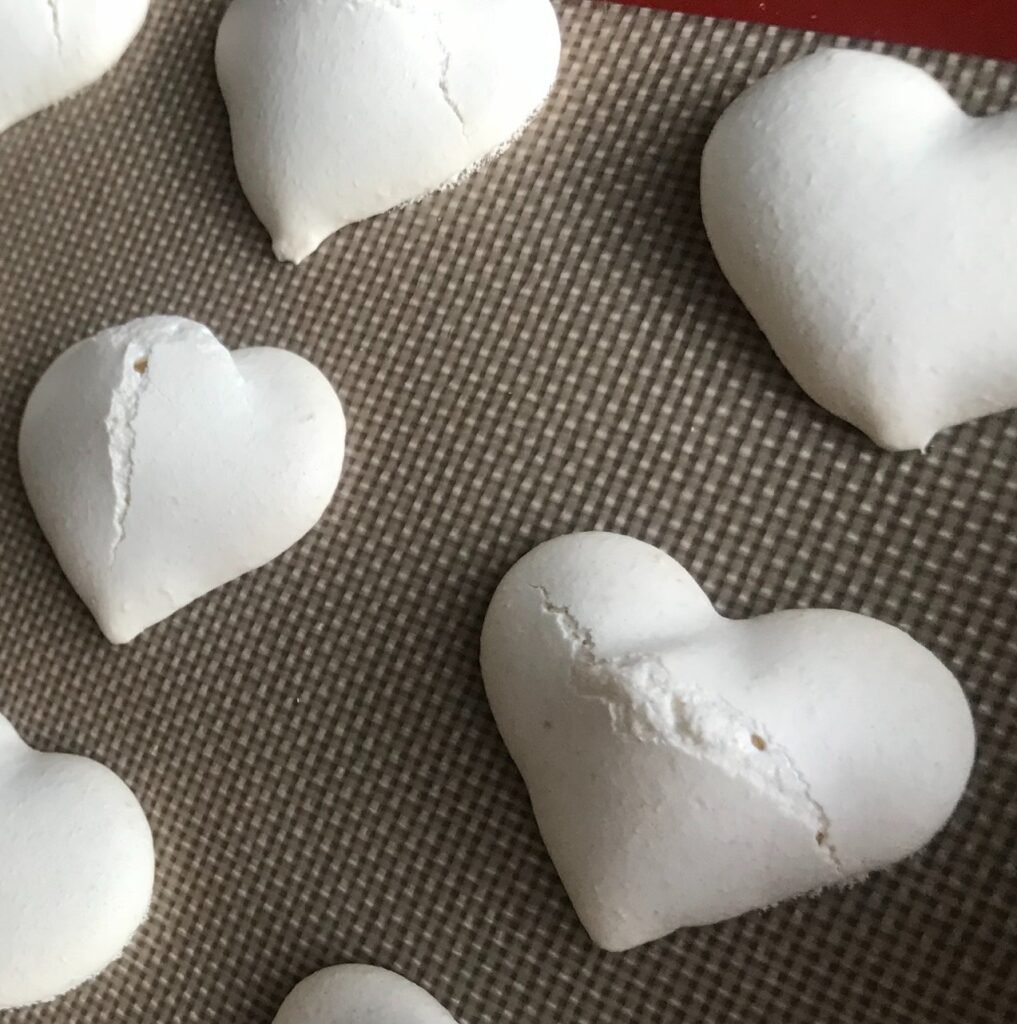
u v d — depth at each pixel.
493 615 0.10
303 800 0.11
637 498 0.11
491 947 0.11
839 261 0.10
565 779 0.10
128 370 0.11
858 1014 0.09
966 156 0.09
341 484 0.11
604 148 0.11
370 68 0.11
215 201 0.12
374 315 0.12
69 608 0.12
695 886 0.09
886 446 0.10
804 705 0.09
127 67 0.13
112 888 0.11
